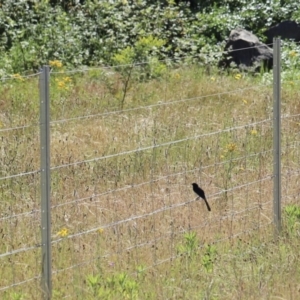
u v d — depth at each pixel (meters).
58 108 48.00
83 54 61.88
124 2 67.00
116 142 40.94
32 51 59.94
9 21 63.19
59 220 30.08
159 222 30.47
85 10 66.19
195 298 24.98
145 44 56.97
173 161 38.03
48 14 64.38
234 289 25.56
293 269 27.00
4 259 27.05
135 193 33.16
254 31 70.62
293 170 36.44
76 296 24.55
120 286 24.88
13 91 52.09
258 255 28.38
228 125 44.16
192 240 28.05
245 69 62.59
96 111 48.00
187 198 32.62
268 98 51.03
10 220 29.02
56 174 35.06
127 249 27.20
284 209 32.03
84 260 27.25
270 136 40.25
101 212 30.81
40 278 24.84
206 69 60.88
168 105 49.03
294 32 69.44
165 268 26.97
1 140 38.78
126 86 52.53
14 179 34.38
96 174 34.56
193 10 74.00
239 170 36.78
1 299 24.27
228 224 30.84
